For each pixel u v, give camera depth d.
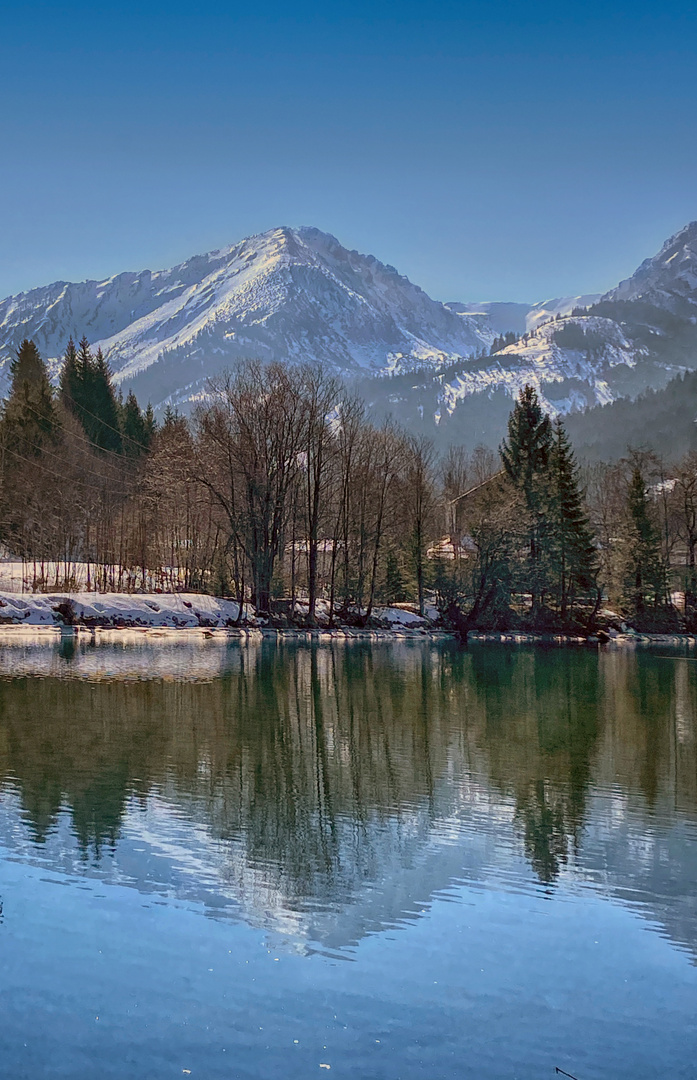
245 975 14.07
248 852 19.62
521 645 82.31
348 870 18.77
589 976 14.43
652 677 58.00
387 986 13.93
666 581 99.94
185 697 40.94
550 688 50.56
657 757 31.05
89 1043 12.16
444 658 66.44
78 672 48.19
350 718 37.72
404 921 16.28
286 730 34.06
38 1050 11.95
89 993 13.38
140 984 13.68
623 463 156.62
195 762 27.72
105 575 90.50
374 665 59.16
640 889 18.16
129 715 35.50
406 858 19.69
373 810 23.36
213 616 80.69
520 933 15.97
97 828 20.81
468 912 16.83
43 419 113.50
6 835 20.03
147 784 24.81
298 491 87.56
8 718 33.97
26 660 53.41
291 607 84.88
